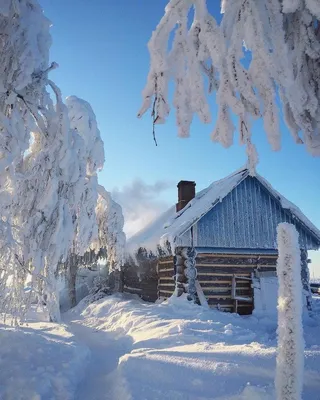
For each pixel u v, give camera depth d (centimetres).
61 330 894
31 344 663
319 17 234
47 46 519
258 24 241
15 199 667
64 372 538
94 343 912
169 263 1535
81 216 1305
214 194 1497
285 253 251
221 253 1462
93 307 1547
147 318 1088
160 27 264
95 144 1494
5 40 477
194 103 267
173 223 1578
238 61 252
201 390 420
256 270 1480
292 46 266
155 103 271
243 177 1520
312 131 270
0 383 476
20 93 529
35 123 592
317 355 502
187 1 258
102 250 1900
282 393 240
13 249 658
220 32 249
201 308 1295
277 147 258
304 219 1506
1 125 492
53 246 709
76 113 1484
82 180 756
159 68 266
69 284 1842
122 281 2056
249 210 1542
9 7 454
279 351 247
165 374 471
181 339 796
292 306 246
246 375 449
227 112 268
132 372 496
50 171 683
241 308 1438
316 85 263
